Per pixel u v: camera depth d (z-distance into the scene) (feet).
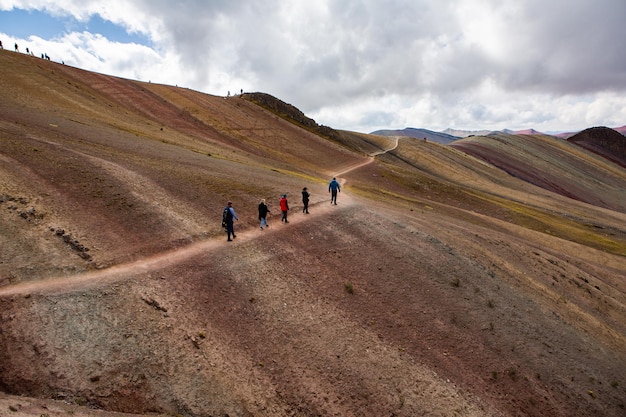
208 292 54.70
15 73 169.58
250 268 62.90
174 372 41.60
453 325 62.08
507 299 73.41
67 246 54.60
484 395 50.88
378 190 167.84
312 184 134.92
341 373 48.32
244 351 47.37
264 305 55.88
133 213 69.10
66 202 65.16
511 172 419.74
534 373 57.06
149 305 48.47
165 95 277.85
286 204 83.05
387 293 66.39
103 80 254.27
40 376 36.86
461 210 168.25
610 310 89.45
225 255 64.59
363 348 53.01
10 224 54.54
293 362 47.98
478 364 55.62
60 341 40.29
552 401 53.36
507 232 146.20
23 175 68.23
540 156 511.40
